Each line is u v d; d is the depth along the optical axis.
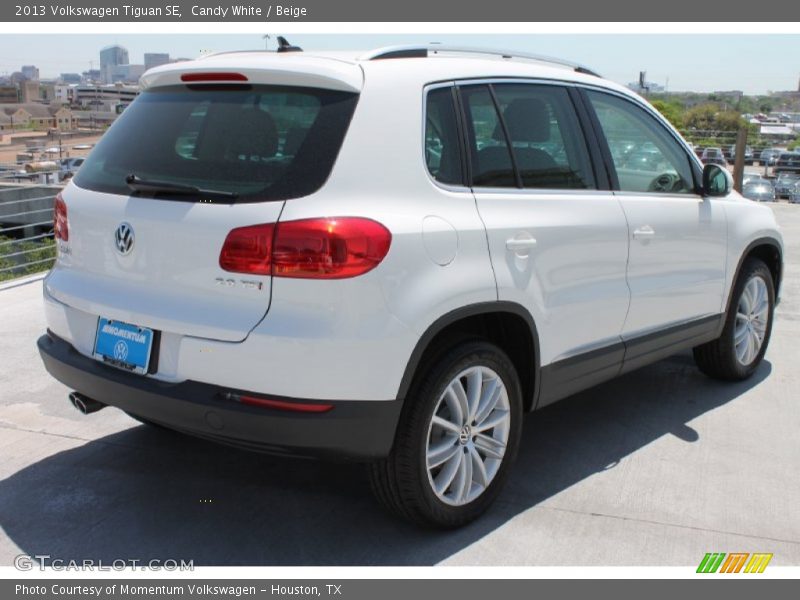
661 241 4.03
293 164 2.70
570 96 3.72
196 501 3.39
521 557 3.03
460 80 3.19
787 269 8.35
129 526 3.19
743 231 4.71
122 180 3.04
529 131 3.42
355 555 3.02
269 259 2.60
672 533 3.21
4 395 4.52
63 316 3.20
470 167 3.11
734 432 4.26
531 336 3.31
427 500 3.00
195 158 2.90
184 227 2.75
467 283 2.93
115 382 2.91
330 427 2.65
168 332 2.80
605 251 3.65
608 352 3.79
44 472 3.61
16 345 5.43
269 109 2.87
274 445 2.67
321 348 2.59
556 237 3.36
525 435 4.18
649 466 3.82
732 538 3.19
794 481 3.69
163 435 4.05
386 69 2.95
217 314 2.69
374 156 2.78
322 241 2.57
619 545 3.12
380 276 2.66
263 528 3.19
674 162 4.32
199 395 2.71
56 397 4.51
